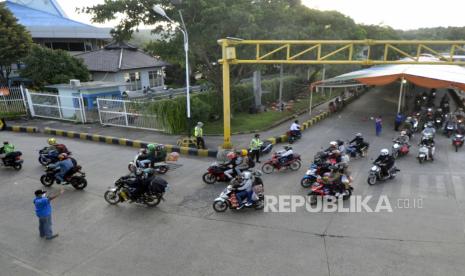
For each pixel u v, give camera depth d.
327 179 10.58
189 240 8.45
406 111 27.95
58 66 26.03
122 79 35.12
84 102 21.50
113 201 10.53
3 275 7.06
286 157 13.51
